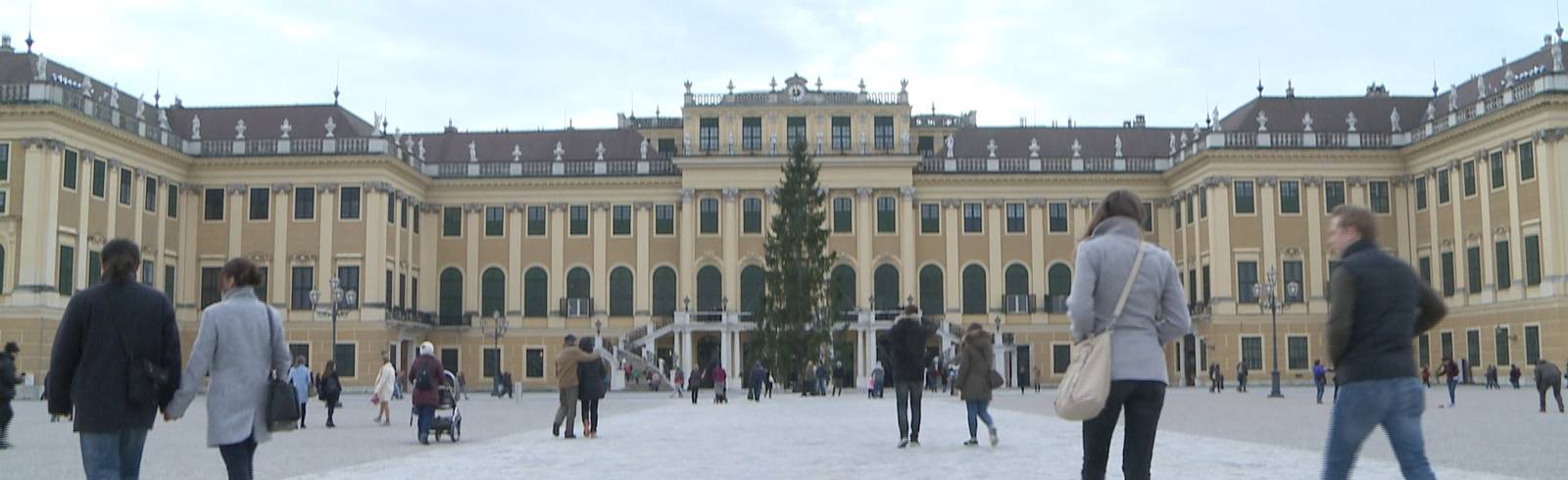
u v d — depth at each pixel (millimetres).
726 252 80188
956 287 81375
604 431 27531
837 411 38625
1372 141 73688
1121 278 8875
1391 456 18641
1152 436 8898
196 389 10586
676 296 81312
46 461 21062
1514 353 62406
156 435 27656
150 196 70312
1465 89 74000
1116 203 9266
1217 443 22625
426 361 25156
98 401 10039
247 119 78625
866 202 80688
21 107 59750
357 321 73188
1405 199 73688
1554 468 17875
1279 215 73750
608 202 82500
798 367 66188
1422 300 8992
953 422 29875
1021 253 81812
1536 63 66250
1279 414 35281
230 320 10781
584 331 81500
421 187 81812
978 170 81812
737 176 80812
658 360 75812
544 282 82312
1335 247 9156
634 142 86062
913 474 16438
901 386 21234
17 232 59750
